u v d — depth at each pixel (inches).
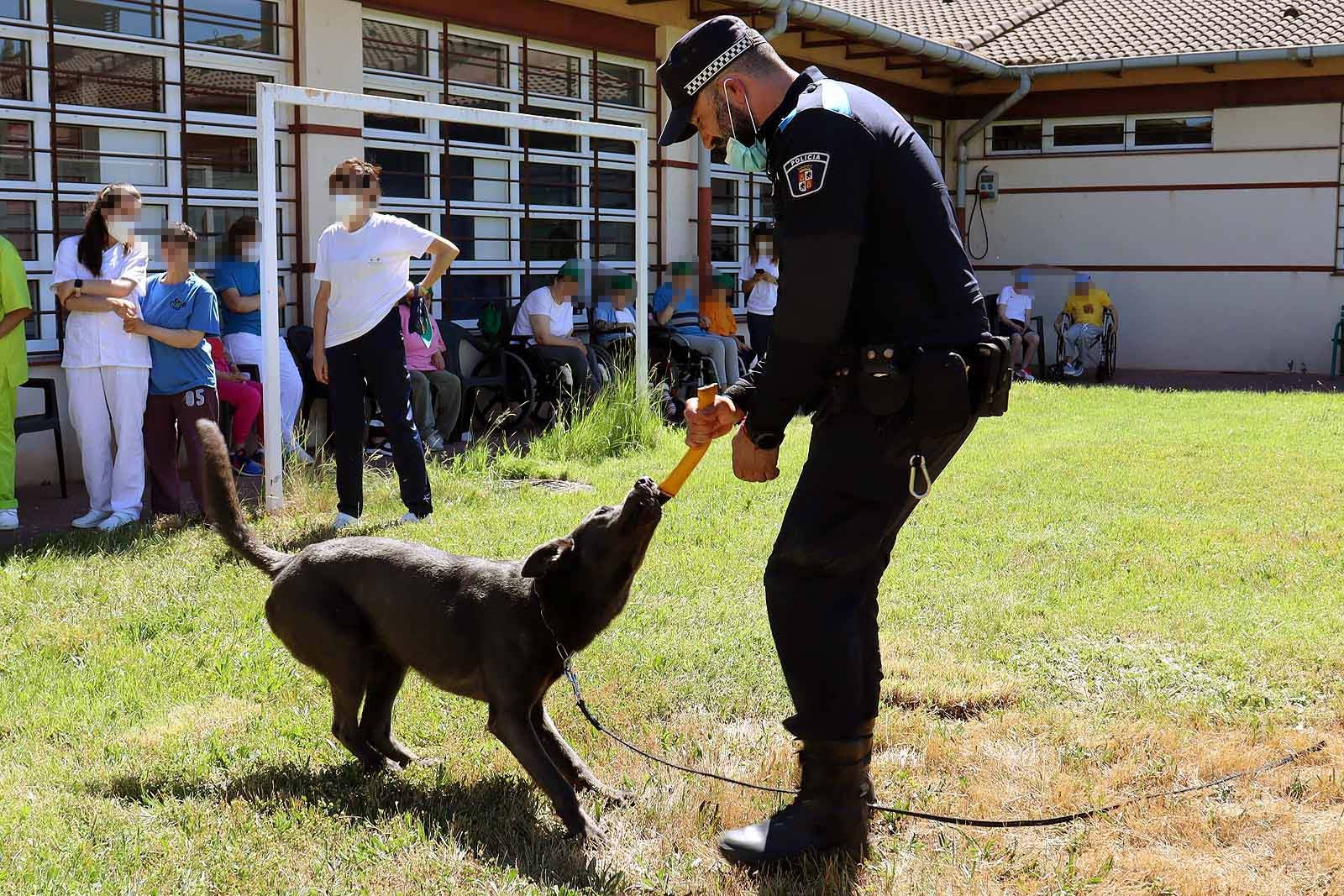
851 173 113.5
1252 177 685.3
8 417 273.1
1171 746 156.2
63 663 184.1
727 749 155.1
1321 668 183.8
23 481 322.3
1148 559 248.7
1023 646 196.1
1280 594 224.4
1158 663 187.3
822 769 126.5
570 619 132.0
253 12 364.2
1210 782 145.8
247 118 366.6
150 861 122.2
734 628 201.9
